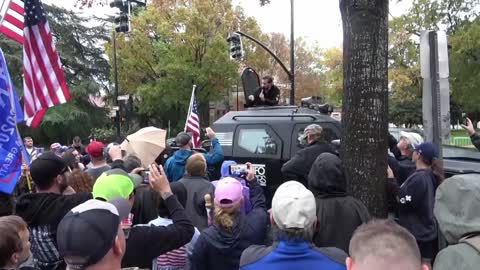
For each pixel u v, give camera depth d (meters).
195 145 11.66
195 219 4.93
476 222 2.02
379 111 4.39
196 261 3.52
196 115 11.84
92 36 45.81
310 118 7.36
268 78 9.30
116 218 2.08
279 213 2.62
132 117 42.09
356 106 4.41
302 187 2.73
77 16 44.94
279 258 2.59
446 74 4.77
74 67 43.91
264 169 7.65
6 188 4.30
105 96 44.91
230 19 32.56
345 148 4.48
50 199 3.29
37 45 5.81
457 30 27.08
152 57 33.25
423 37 4.82
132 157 5.81
